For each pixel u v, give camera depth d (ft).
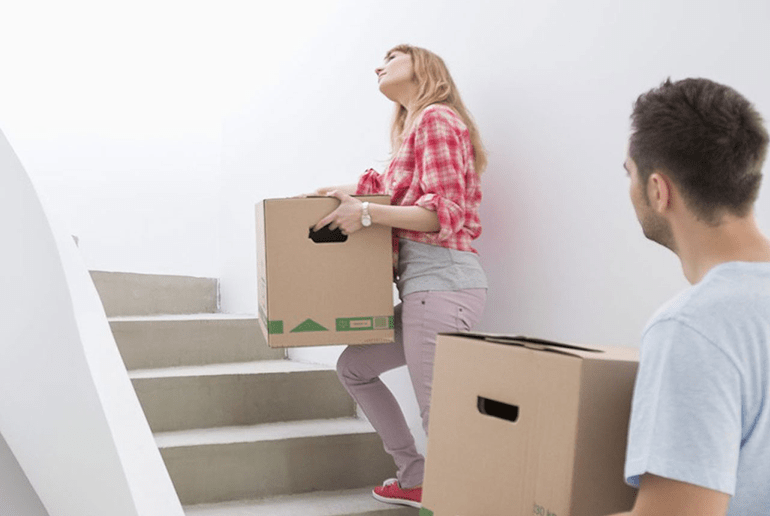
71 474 5.67
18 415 5.98
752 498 2.08
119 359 5.50
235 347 9.11
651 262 4.68
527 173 5.97
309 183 10.18
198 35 13.97
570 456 2.56
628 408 2.63
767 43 3.90
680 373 2.01
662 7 4.59
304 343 5.28
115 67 13.24
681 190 2.28
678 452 1.95
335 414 8.14
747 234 2.26
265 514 6.36
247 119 12.67
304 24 10.56
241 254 12.32
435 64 6.08
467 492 3.03
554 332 5.63
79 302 5.37
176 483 6.59
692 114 2.25
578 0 5.36
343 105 9.20
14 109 12.55
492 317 6.44
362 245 5.35
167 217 13.51
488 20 6.50
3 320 5.64
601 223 5.13
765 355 2.04
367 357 6.24
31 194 5.38
